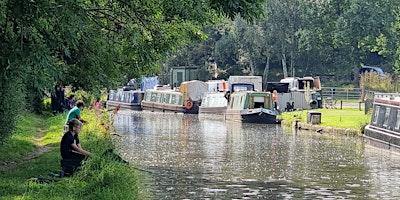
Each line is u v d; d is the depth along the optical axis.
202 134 59.88
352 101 99.25
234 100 84.56
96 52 28.86
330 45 126.19
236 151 44.91
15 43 18.42
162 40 26.83
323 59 129.75
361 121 60.81
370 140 48.22
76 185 21.48
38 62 18.53
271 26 126.94
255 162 38.84
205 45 140.12
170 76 131.75
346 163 38.91
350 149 46.75
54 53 23.80
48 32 19.52
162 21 26.50
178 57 140.00
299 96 90.12
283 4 126.50
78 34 21.61
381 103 47.50
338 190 29.72
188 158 40.16
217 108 91.00
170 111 107.12
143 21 26.25
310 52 128.12
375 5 117.12
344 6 121.62
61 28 19.42
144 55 26.67
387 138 44.91
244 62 133.50
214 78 134.62
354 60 121.62
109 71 32.88
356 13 117.38
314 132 62.97
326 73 131.12
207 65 136.38
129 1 25.12
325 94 106.69
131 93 117.94
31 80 19.33
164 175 32.53
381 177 33.66
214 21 29.19
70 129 24.77
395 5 116.44
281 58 129.75
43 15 18.44
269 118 77.06
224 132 62.56
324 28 124.44
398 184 31.53
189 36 28.97
